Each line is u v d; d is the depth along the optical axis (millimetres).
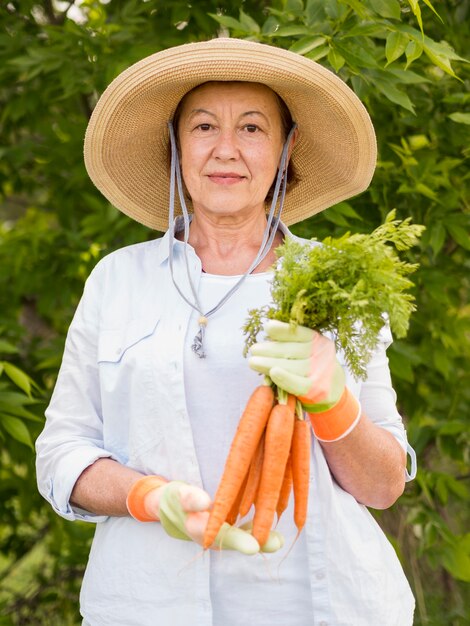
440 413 3805
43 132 3914
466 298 4125
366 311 1714
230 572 1931
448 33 3277
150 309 2059
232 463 1711
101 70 3371
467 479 4223
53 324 4465
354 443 1867
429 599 3945
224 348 1978
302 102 2191
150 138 2301
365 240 1719
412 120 3217
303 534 1949
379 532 2064
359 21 2766
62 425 2096
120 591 1972
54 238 3971
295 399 1765
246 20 2918
